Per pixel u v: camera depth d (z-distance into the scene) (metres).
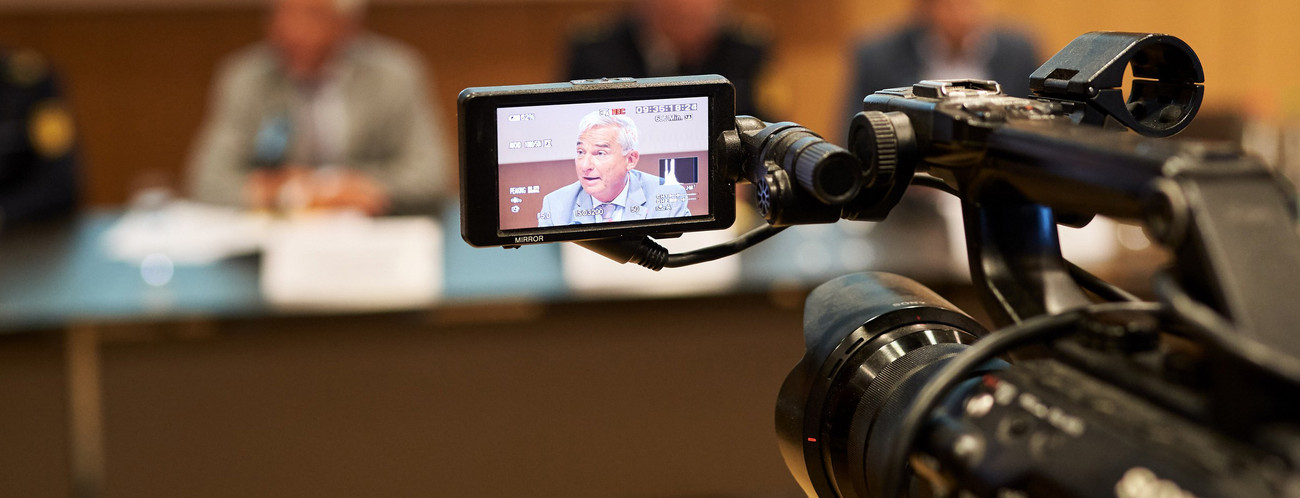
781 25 4.48
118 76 4.20
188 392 2.14
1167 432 0.39
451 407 2.23
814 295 0.70
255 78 3.11
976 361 0.47
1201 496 0.36
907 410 0.55
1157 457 0.38
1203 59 4.77
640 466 2.31
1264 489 0.35
